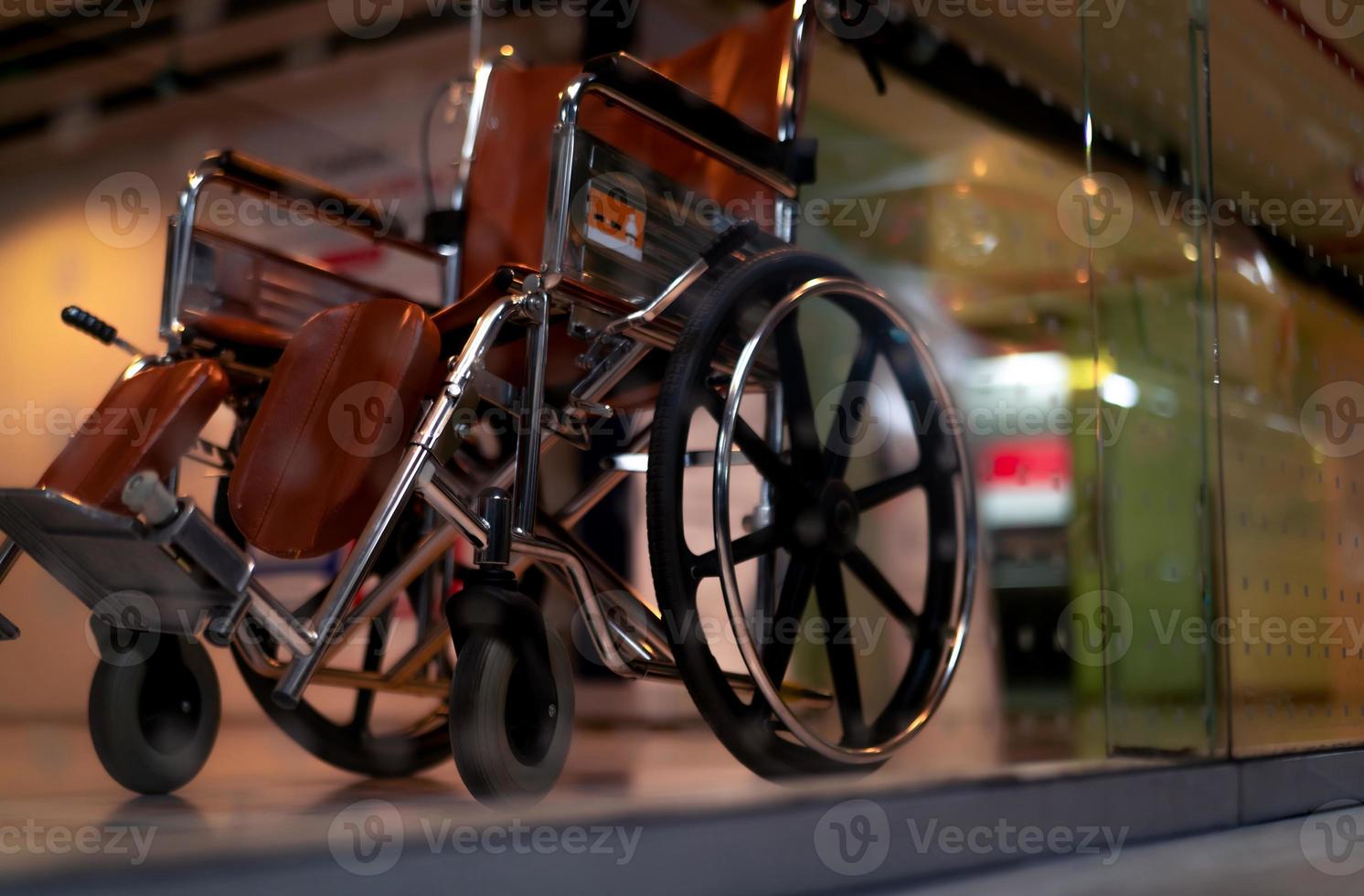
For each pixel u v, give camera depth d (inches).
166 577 46.9
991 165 120.8
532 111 78.5
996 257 121.6
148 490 44.1
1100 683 68.0
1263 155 77.5
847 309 66.2
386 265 128.0
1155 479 69.2
